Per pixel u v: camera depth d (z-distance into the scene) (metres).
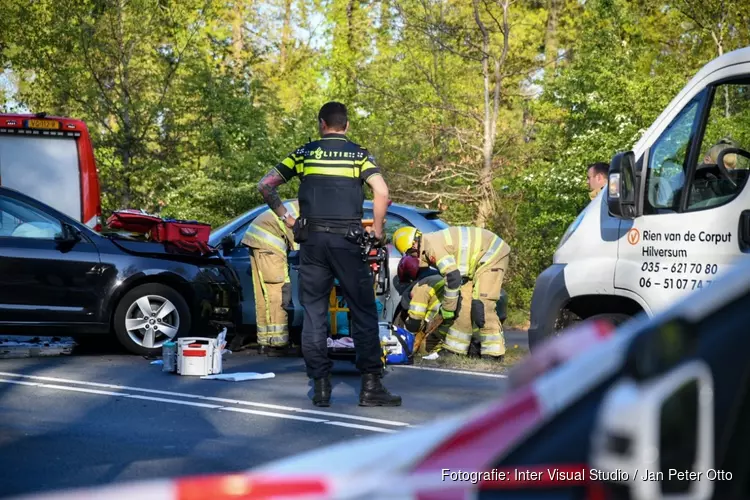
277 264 11.03
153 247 11.55
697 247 6.62
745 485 1.31
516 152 23.69
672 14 25.27
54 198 16.56
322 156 7.82
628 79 21.75
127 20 25.31
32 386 8.56
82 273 11.14
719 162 6.55
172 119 25.50
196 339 9.55
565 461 1.23
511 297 21.41
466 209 23.41
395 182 23.47
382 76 25.78
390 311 11.56
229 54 27.95
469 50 24.17
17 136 16.48
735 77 6.51
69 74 24.72
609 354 1.25
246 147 25.27
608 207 6.93
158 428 6.86
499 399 1.33
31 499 1.37
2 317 10.90
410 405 7.98
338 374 9.84
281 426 7.02
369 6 24.89
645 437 1.20
